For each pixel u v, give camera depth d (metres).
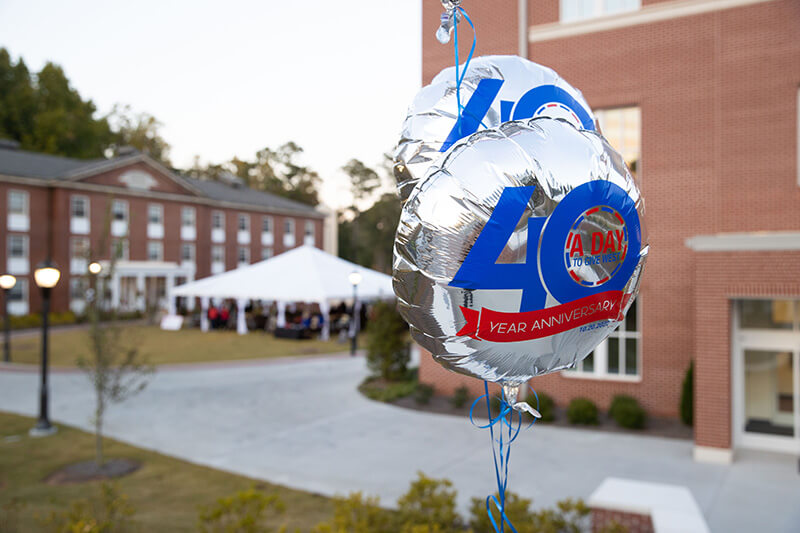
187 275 40.53
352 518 5.41
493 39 13.72
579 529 5.41
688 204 12.31
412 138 2.07
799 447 10.13
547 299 1.63
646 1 12.65
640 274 1.84
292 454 10.16
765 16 11.62
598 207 1.67
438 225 1.62
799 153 11.35
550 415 12.08
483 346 1.65
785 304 10.40
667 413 12.41
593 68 13.18
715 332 9.63
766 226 11.61
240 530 5.38
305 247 29.23
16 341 26.16
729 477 8.82
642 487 6.10
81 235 34.78
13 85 47.56
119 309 10.64
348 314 32.09
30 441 10.89
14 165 33.84
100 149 53.78
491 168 1.61
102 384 9.44
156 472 9.11
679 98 12.40
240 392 15.56
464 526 6.10
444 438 11.15
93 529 5.63
